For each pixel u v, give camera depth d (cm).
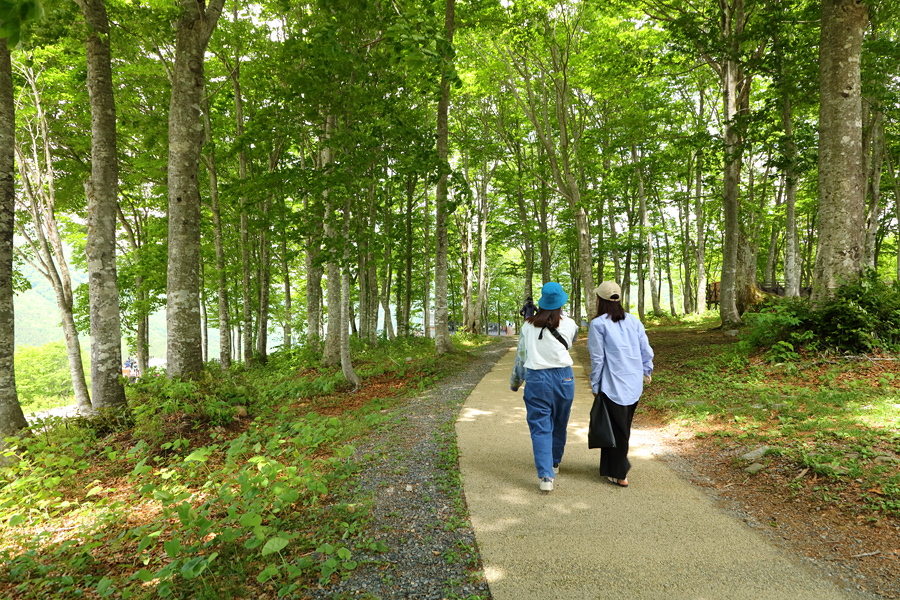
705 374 776
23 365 4438
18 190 1441
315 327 1639
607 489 373
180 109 739
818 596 227
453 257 3166
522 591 242
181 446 582
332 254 905
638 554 273
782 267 3167
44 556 345
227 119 1488
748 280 1566
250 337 1609
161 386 691
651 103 1825
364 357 1459
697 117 1938
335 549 290
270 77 1123
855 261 759
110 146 747
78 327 1978
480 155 1767
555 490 374
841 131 759
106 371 721
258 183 876
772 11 1088
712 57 1318
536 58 1645
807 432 446
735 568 255
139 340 2144
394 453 487
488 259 3731
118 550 347
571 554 276
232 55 1342
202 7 757
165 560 320
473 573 261
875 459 361
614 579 249
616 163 2270
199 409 650
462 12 1317
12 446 537
